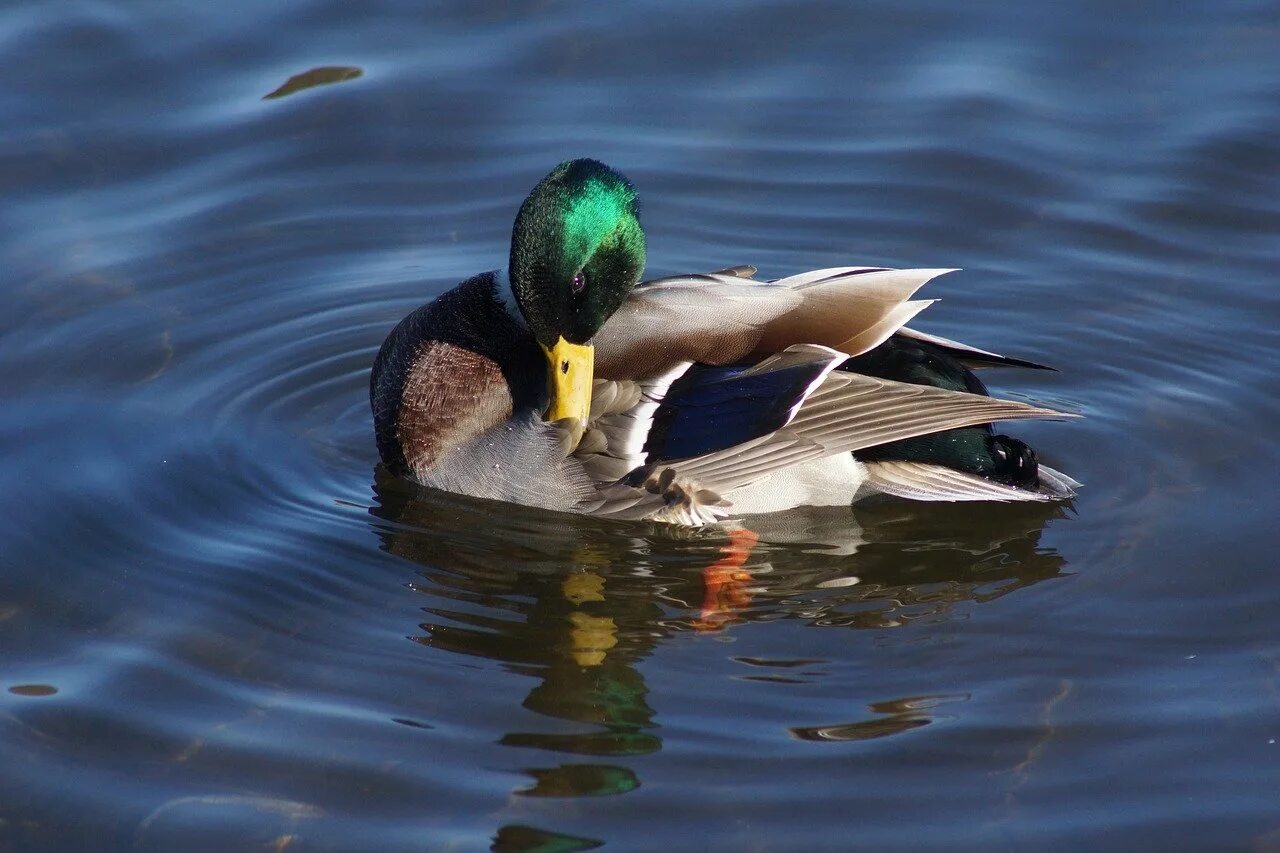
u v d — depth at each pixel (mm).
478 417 12625
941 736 9672
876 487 12258
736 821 9000
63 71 17453
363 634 10750
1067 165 16484
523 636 10773
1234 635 10625
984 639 10695
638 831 8938
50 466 12562
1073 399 13750
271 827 9008
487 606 11125
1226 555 11523
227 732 9742
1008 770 9398
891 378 12406
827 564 11750
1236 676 10203
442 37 18281
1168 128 16797
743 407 12008
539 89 17562
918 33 18312
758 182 16500
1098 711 9891
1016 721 9805
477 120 17156
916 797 9180
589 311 12117
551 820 9016
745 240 15914
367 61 17859
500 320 12922
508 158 16703
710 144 16906
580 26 18422
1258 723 9734
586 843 8852
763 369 12086
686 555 11859
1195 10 18344
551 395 12195
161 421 13258
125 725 9805
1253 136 16562
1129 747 9570
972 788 9250
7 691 10094
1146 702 9969
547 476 12234
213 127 16891
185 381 13836
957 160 16609
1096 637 10664
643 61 18016
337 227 15922
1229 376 13906
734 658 10523
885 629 10852
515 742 9656
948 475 12172
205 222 15859
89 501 12164
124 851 8867
